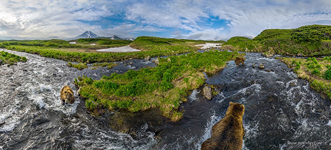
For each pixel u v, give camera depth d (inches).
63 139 584.4
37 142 568.1
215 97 915.4
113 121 689.0
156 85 957.2
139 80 1000.9
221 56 2011.6
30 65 1696.6
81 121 692.7
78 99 883.4
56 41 6117.1
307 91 946.1
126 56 2416.3
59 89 1038.4
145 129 638.5
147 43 5118.1
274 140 577.3
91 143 568.1
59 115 732.0
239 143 476.1
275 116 716.7
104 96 882.8
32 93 949.8
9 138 580.7
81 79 1218.0
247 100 872.3
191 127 655.1
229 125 540.4
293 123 666.2
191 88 1002.1
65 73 1443.2
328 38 2960.1
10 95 908.6
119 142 573.9
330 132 605.0
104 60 2118.6
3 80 1152.2
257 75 1290.6
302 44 2849.4
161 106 783.7
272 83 1095.6
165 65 1418.6
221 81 1159.6
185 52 3112.7
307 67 1357.0
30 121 679.1
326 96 867.4
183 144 562.9
